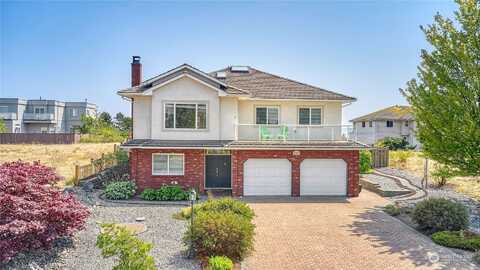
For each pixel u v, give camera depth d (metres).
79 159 39.84
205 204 15.17
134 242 8.90
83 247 12.48
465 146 17.08
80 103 88.94
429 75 17.72
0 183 11.18
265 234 14.74
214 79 23.61
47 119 82.56
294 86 27.12
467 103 16.83
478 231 15.02
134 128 24.00
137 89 23.70
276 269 11.18
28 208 10.77
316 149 23.03
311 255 12.38
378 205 20.53
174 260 11.50
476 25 16.78
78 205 12.30
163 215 17.73
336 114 25.91
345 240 13.99
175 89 23.50
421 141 18.83
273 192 23.34
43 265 10.73
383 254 12.47
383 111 62.84
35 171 12.62
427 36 18.14
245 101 25.64
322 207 19.98
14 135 63.34
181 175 23.11
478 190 23.98
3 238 10.29
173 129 23.56
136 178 22.98
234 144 23.00
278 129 24.88
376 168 33.56
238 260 11.81
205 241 11.46
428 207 15.05
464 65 16.77
